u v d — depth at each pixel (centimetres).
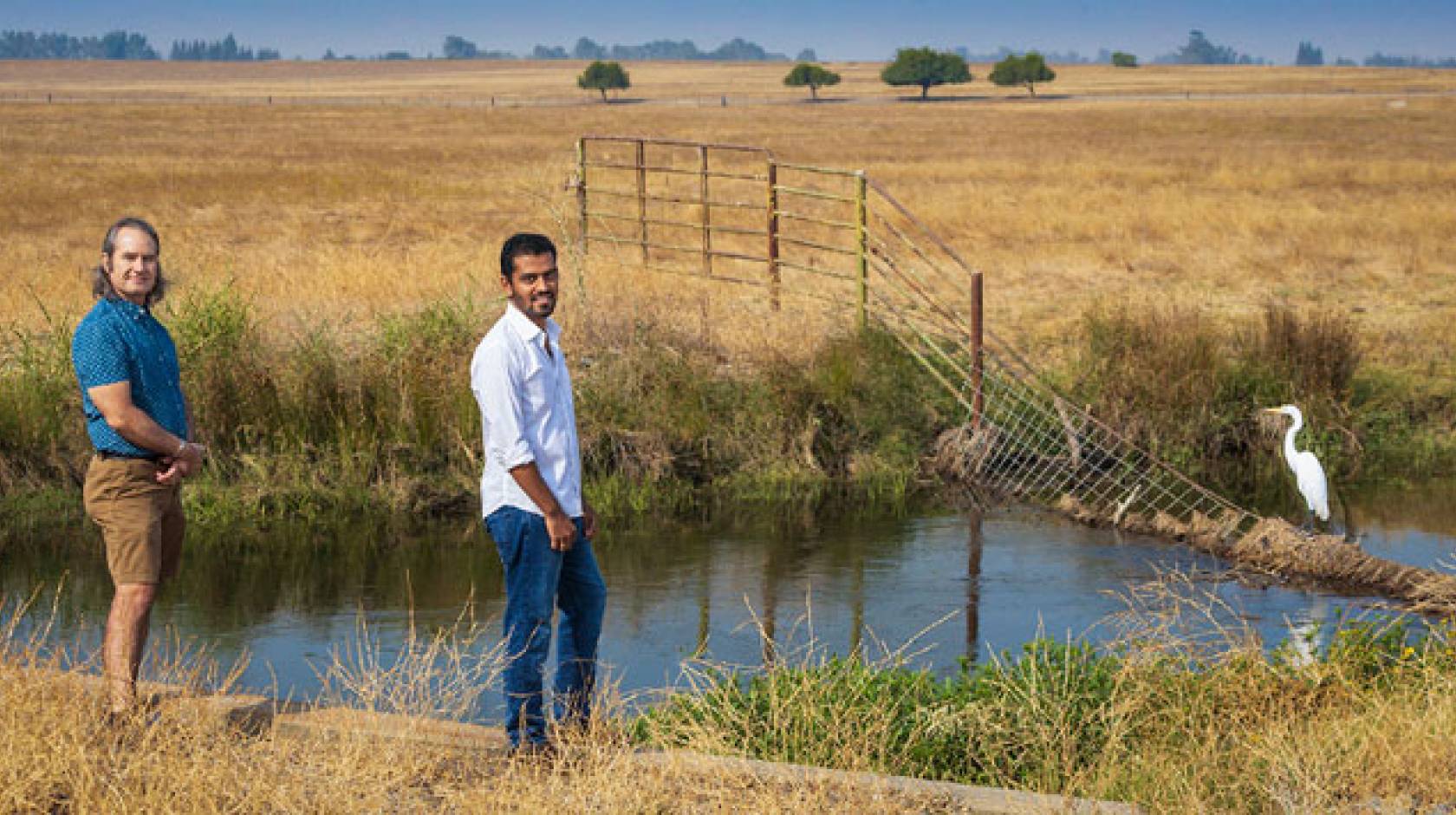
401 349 1184
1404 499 1129
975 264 2036
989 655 778
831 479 1184
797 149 5362
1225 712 587
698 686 696
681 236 2339
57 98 12662
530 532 484
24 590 880
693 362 1238
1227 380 1302
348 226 2512
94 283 496
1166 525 1038
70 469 1079
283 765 449
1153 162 4300
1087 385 1302
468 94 15762
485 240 2284
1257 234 2359
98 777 431
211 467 1094
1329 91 12975
